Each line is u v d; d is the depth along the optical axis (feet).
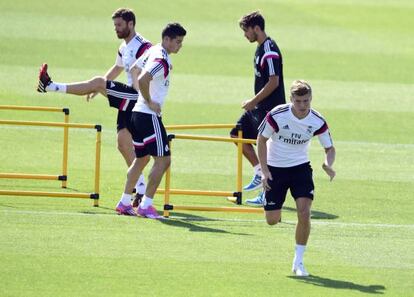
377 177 164.35
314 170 168.76
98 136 133.08
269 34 299.17
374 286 100.27
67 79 234.99
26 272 99.50
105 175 157.07
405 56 282.56
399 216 137.90
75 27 288.71
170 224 126.41
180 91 232.94
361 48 289.12
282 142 104.88
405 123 212.64
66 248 110.22
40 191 142.82
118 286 95.86
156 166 128.06
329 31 308.40
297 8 335.06
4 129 188.14
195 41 284.20
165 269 103.35
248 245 116.37
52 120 201.05
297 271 103.45
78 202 137.39
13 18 292.40
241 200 142.10
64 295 91.91
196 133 199.00
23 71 240.32
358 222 133.18
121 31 137.39
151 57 125.59
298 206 103.55
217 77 249.14
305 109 102.06
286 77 253.65
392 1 352.28
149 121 126.21
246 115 145.38
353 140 196.24
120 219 127.24
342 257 113.09
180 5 325.62
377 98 234.99
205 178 159.94
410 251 117.29
